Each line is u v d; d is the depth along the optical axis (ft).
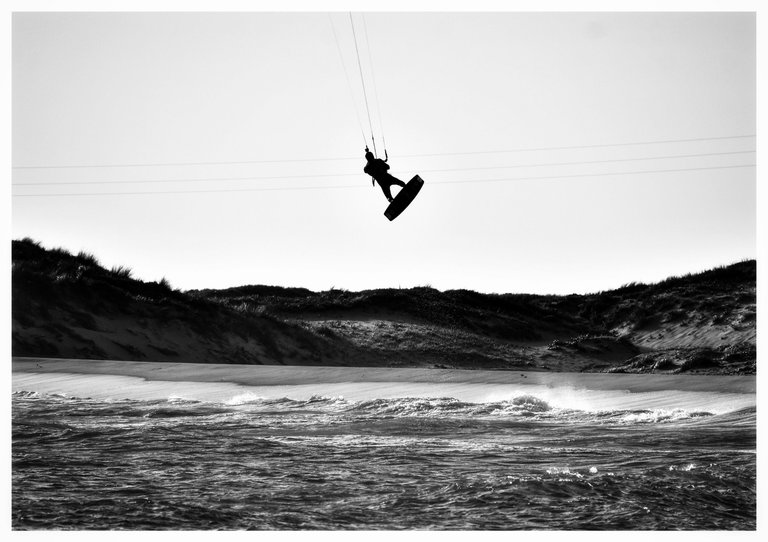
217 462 49.34
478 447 52.85
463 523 38.55
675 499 41.65
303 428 60.18
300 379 88.17
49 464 48.73
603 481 44.16
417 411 67.26
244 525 38.37
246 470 47.39
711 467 46.47
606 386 77.66
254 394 78.28
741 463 47.24
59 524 38.58
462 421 62.59
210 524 38.65
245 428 60.13
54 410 68.95
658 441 53.21
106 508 40.81
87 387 83.61
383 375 90.02
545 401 70.08
